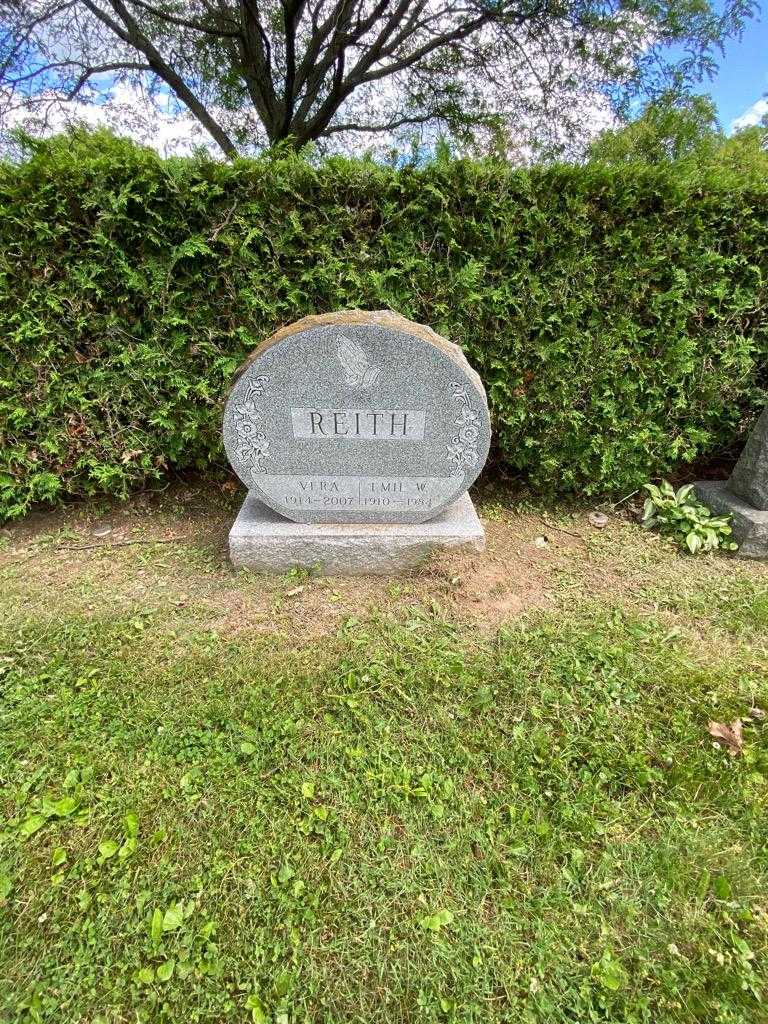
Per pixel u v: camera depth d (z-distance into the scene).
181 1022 1.46
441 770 2.11
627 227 3.41
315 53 7.77
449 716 2.33
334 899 1.72
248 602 3.00
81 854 1.82
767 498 3.46
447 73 8.98
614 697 2.41
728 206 3.42
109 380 3.55
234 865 1.80
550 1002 1.50
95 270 3.26
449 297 3.55
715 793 2.03
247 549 3.15
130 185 3.10
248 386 2.84
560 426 3.79
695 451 3.89
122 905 1.69
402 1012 1.49
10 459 3.55
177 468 4.10
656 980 1.55
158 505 4.04
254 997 1.50
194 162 3.22
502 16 7.36
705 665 2.61
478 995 1.52
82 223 3.26
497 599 3.06
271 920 1.66
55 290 3.32
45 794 1.99
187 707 2.34
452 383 2.85
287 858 1.81
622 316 3.57
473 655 2.65
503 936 1.64
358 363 2.79
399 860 1.82
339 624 2.84
